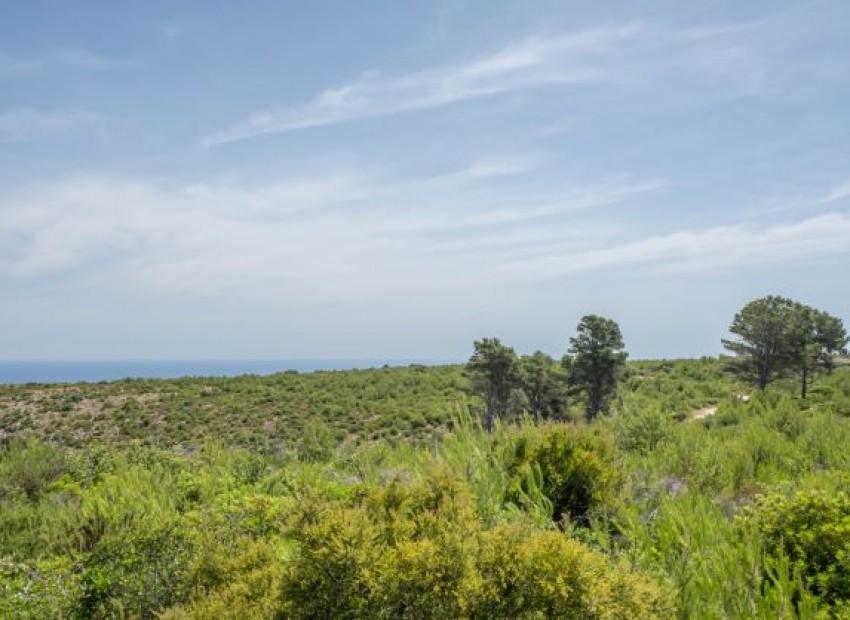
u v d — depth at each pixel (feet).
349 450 34.37
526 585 10.27
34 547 19.94
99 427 126.72
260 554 13.30
